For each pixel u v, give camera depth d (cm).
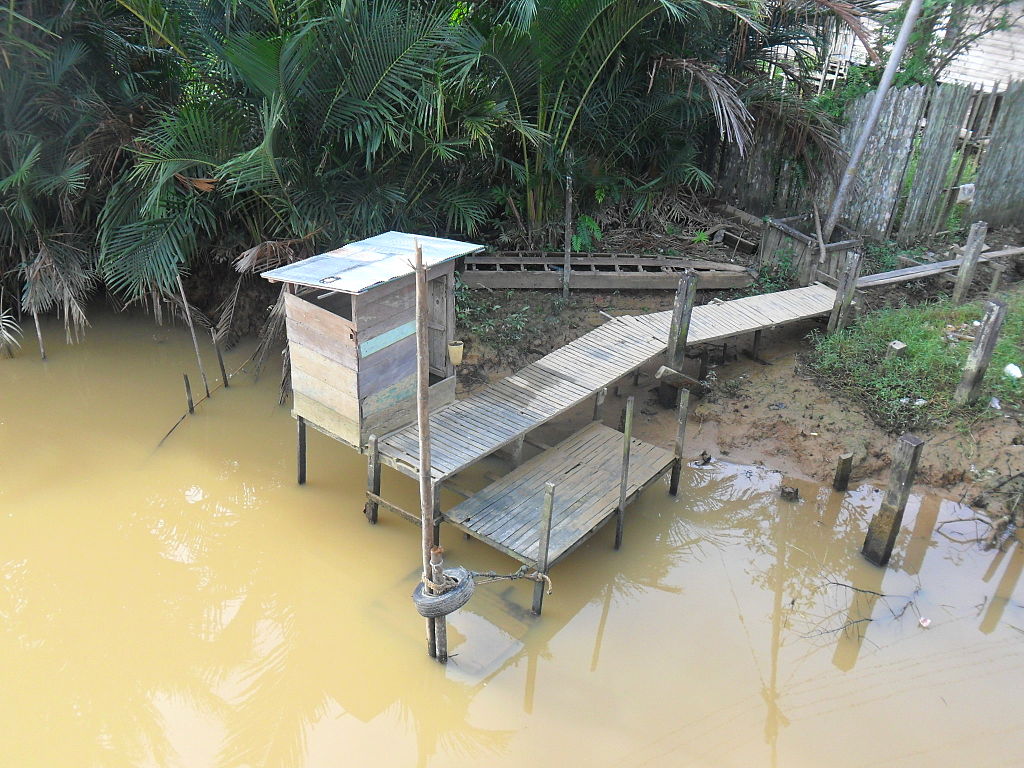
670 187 1212
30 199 906
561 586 680
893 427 818
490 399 774
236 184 817
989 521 730
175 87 945
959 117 1106
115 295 1079
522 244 1093
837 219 1105
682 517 762
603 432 809
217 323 1055
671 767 530
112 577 682
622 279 1048
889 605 661
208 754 541
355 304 628
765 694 584
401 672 604
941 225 1187
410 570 693
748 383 919
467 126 873
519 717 569
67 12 844
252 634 634
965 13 1163
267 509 761
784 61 1284
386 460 690
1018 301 987
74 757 535
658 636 635
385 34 803
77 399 920
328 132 866
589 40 918
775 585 688
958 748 540
